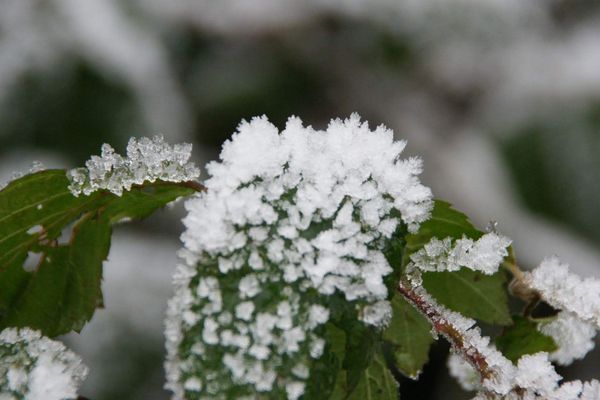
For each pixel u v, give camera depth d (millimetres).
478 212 694
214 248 259
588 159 711
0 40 645
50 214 285
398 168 271
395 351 302
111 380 494
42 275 291
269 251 260
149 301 535
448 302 298
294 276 258
